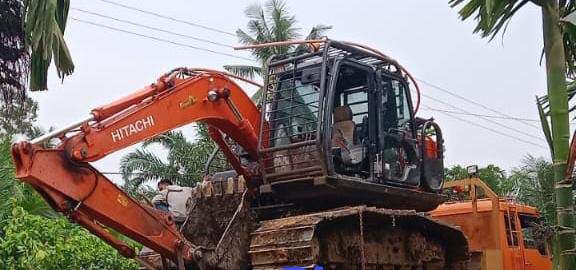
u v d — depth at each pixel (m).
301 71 8.74
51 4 8.44
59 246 9.27
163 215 7.70
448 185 12.72
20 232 9.14
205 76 8.38
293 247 7.68
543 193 17.05
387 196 8.80
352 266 8.27
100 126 7.23
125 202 7.35
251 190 8.92
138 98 7.72
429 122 9.63
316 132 8.19
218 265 7.95
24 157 6.66
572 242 6.38
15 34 9.93
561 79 6.62
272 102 8.87
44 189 6.82
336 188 8.19
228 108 8.53
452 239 9.25
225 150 8.91
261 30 28.66
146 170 24.72
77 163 7.00
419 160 9.38
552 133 6.61
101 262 9.87
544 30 6.77
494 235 12.09
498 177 29.11
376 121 8.84
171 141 25.47
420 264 9.04
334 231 8.19
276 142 8.69
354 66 8.74
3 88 10.00
